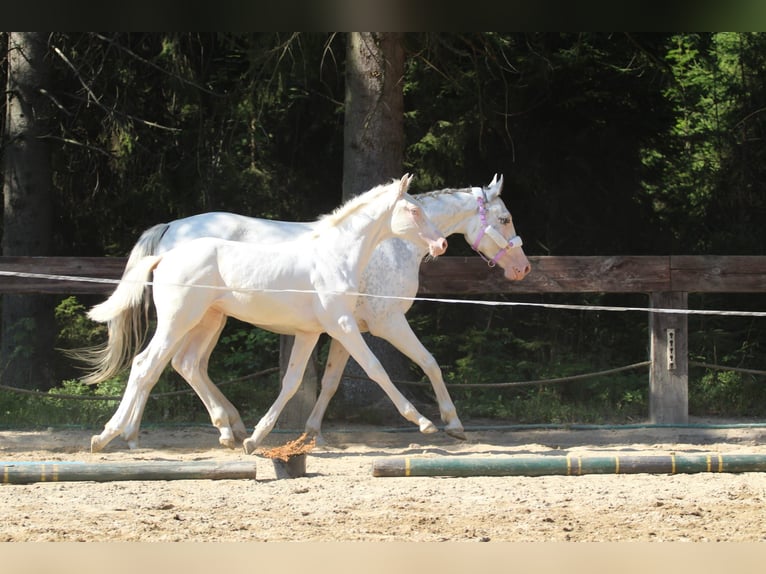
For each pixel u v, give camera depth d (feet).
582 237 65.31
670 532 24.22
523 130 61.98
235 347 60.03
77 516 25.41
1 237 66.80
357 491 29.19
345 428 44.80
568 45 61.36
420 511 26.53
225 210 64.23
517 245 40.37
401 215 36.52
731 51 78.64
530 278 44.04
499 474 31.45
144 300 36.58
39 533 23.48
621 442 41.98
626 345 64.03
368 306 38.52
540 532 24.13
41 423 43.45
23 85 58.85
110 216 65.57
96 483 29.91
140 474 30.09
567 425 44.11
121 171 63.31
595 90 61.41
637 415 50.67
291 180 66.28
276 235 38.83
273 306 35.45
